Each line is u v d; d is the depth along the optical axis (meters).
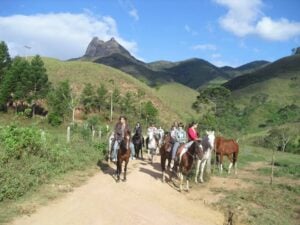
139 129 25.16
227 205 14.60
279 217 14.20
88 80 109.88
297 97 152.25
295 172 26.67
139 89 114.94
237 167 28.03
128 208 12.59
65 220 10.75
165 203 13.94
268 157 42.91
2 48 79.56
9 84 72.62
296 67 190.88
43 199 12.44
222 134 37.09
